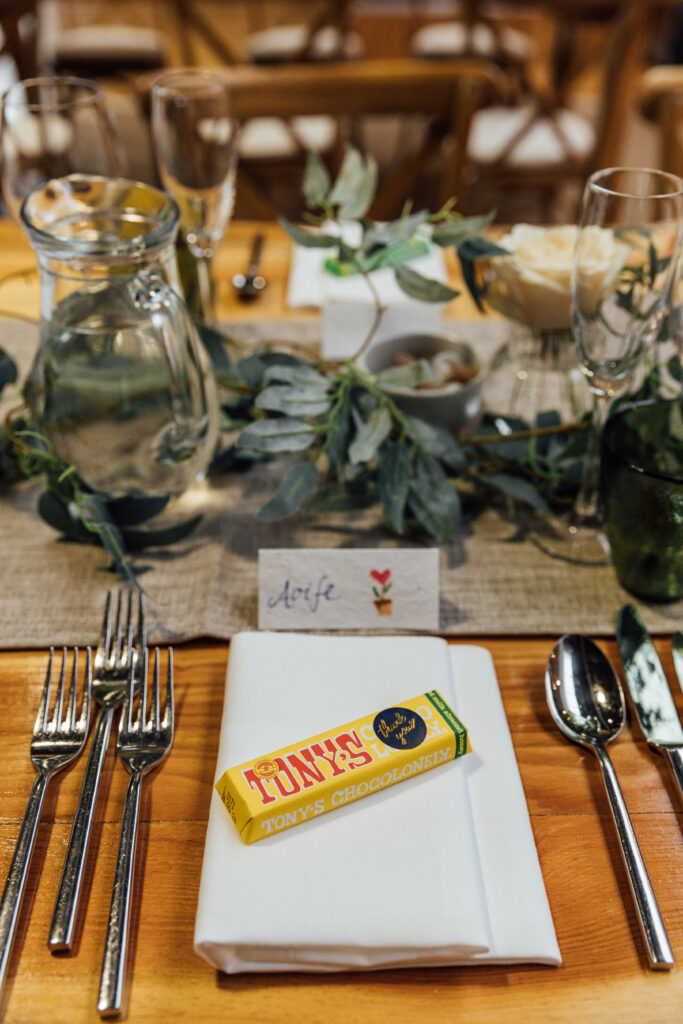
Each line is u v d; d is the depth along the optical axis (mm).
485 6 2803
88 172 952
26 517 827
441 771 538
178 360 684
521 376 881
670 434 741
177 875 523
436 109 1465
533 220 3027
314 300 1122
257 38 3135
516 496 781
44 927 493
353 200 773
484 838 522
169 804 565
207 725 623
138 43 3023
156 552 781
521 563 773
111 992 447
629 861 516
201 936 451
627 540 703
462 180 1522
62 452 719
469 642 700
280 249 1261
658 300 663
